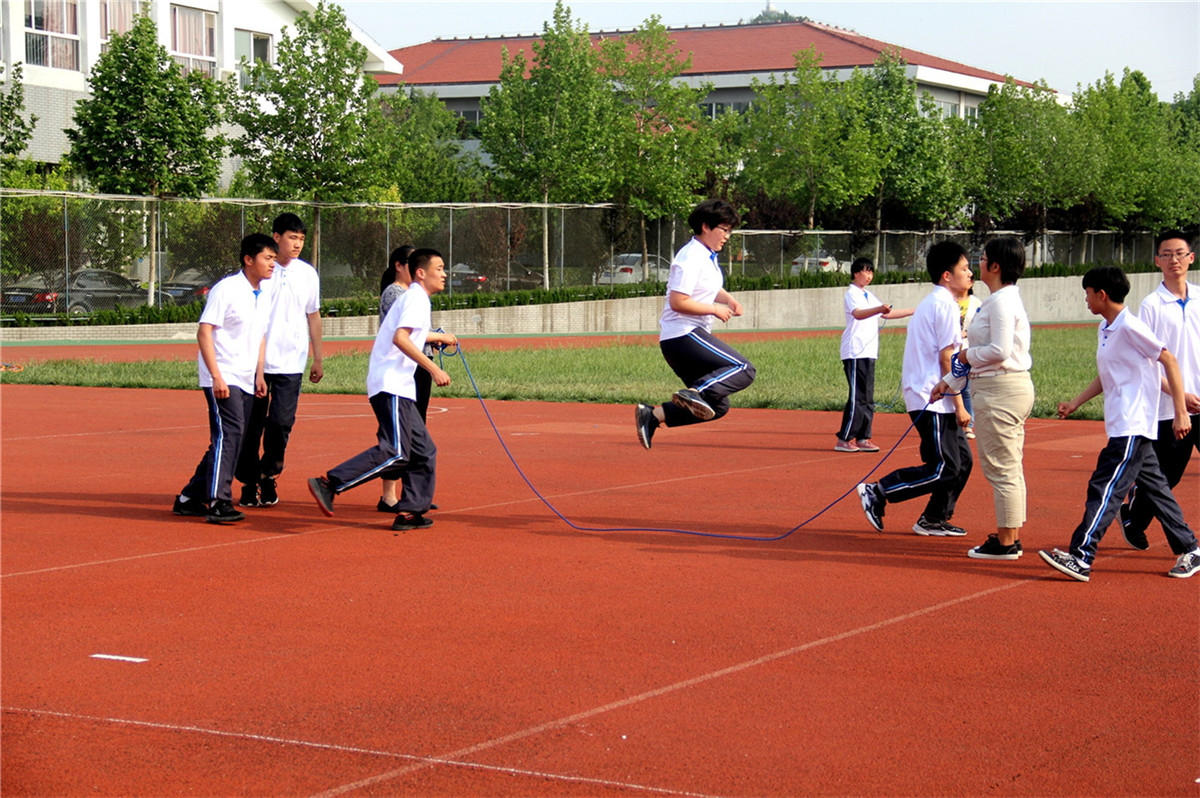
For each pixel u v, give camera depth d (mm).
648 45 39781
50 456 11125
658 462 11070
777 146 42719
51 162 34281
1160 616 5773
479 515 8352
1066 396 16984
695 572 6633
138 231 28797
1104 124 51688
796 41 60562
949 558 7086
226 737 4125
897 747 4066
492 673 4812
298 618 5609
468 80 63125
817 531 7887
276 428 8602
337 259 32094
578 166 36531
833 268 42844
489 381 19781
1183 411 6520
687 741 4102
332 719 4297
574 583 6348
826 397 17172
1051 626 5574
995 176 48219
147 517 8180
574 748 4035
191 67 38906
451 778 3787
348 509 8641
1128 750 4066
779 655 5074
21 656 5008
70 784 3740
